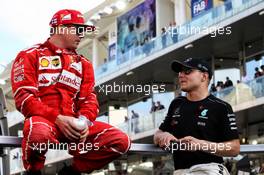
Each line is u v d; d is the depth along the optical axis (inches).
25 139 168.1
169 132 219.8
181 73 218.1
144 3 1612.9
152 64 1407.5
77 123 170.6
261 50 1206.9
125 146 181.8
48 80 179.0
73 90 182.9
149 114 1289.4
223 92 1100.5
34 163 171.2
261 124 1183.6
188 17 1499.8
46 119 171.8
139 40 1624.0
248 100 1031.6
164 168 268.2
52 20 187.8
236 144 206.1
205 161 208.4
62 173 185.0
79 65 185.5
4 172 183.6
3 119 182.7
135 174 312.8
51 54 181.3
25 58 176.9
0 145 176.1
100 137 180.5
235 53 1295.5
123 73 1503.4
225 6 1166.3
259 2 1078.4
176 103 221.8
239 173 219.6
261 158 522.9
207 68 217.2
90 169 182.7
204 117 210.5
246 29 1161.4
